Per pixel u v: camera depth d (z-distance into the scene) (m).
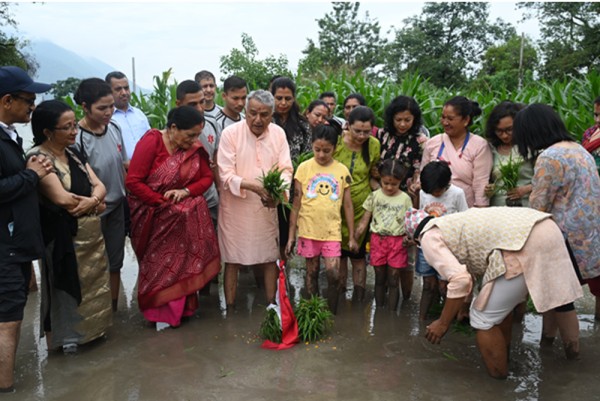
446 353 3.83
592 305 4.75
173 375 3.51
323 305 4.22
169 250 4.29
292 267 6.02
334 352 3.85
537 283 3.09
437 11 55.97
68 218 3.68
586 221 3.71
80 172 3.82
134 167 4.21
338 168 4.62
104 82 4.30
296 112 5.23
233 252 4.56
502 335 3.34
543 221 3.21
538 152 3.91
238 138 4.46
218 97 9.05
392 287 4.65
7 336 3.27
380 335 4.15
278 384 3.38
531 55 43.19
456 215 3.39
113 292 4.70
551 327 3.88
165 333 4.23
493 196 4.65
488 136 4.67
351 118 4.67
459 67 50.94
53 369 3.62
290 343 3.94
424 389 3.31
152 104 9.02
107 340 4.10
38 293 5.19
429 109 7.71
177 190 4.29
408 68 54.69
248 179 4.50
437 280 4.52
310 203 4.54
